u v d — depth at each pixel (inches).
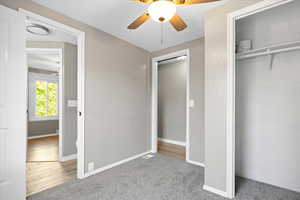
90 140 92.7
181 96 167.9
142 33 103.3
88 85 91.9
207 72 77.3
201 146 107.9
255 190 77.0
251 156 90.4
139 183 83.2
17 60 61.5
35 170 100.3
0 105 56.7
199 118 109.3
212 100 75.2
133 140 123.0
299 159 76.5
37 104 209.6
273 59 83.7
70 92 122.9
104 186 80.1
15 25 61.1
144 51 134.1
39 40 116.2
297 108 77.3
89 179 87.3
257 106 88.7
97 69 97.0
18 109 61.4
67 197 70.7
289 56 79.2
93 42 94.7
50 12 75.0
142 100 132.0
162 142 178.5
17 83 61.4
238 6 67.1
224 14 71.4
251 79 90.6
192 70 113.7
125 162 113.9
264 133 86.4
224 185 71.2
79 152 88.6
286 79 80.1
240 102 94.3
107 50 103.2
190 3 51.2
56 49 118.8
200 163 108.0
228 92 69.7
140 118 129.9
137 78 127.2
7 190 57.7
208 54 76.9
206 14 77.5
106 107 102.6
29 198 69.7
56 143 172.6
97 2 70.6
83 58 89.0
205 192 74.7
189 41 115.6
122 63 114.0
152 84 139.4
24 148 62.8
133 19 85.7
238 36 94.8
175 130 172.7
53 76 226.7
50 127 219.5
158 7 46.9
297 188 76.4
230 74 69.2
